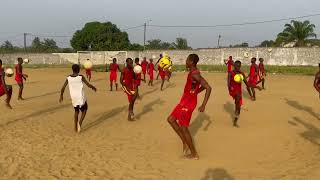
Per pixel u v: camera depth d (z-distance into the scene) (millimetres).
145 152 7852
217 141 8719
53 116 11844
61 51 68875
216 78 28094
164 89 20016
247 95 16859
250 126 10297
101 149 8070
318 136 9008
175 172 6582
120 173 6527
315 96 16469
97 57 52625
